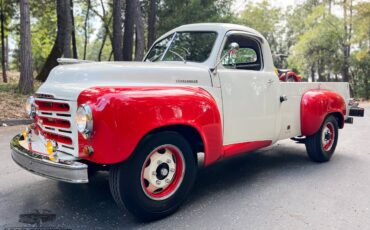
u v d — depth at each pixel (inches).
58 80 154.1
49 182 190.9
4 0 807.7
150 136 138.6
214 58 173.0
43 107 152.1
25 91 506.6
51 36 1179.9
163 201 145.4
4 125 366.6
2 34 796.6
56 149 141.1
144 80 149.9
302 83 223.0
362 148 284.5
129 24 684.1
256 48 199.9
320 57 1300.4
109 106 126.6
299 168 223.9
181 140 148.3
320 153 232.1
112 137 126.7
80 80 146.4
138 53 682.2
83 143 133.0
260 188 185.3
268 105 196.1
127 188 134.7
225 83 172.2
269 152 267.6
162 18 886.4
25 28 501.4
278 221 145.7
